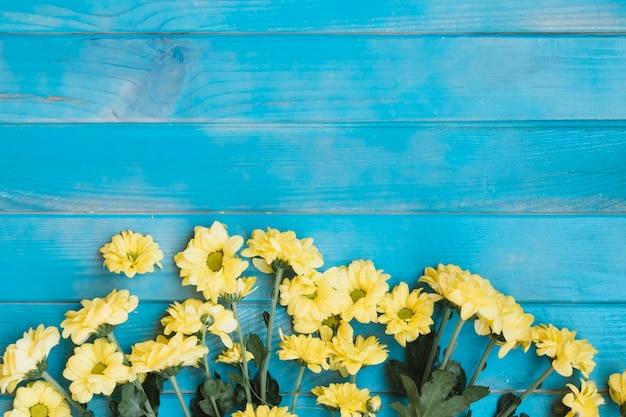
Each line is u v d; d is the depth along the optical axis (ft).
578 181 4.32
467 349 4.41
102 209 4.31
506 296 4.30
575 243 4.35
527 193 4.33
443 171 4.31
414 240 4.34
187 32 4.24
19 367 4.09
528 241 4.35
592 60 4.26
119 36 4.24
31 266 4.32
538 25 4.25
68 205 4.31
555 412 4.43
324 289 4.19
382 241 4.34
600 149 4.31
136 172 4.30
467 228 4.34
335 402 4.17
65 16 4.22
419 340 4.35
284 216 4.33
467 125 4.30
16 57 4.23
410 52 4.25
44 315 4.34
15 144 4.27
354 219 4.33
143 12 4.23
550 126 4.30
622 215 4.34
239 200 4.32
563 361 4.17
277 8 4.23
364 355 4.17
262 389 4.26
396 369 4.34
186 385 4.41
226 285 4.14
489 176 4.32
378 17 4.24
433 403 4.15
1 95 4.24
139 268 4.18
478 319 4.22
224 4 4.23
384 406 4.42
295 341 4.19
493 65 4.26
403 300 4.27
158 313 4.35
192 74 4.25
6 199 4.29
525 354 4.42
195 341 4.11
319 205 4.32
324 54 4.25
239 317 4.38
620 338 4.39
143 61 4.25
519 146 4.31
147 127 4.27
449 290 4.17
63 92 4.25
